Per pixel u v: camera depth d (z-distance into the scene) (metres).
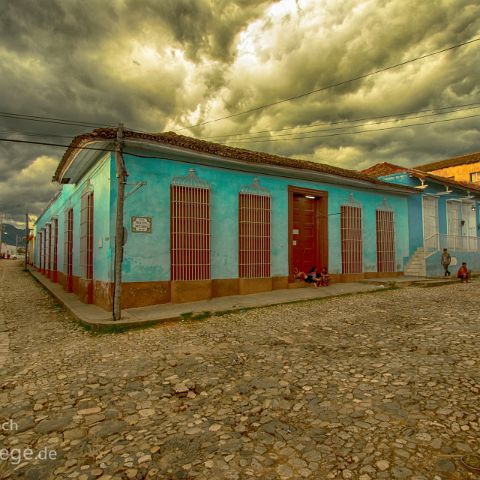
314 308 8.09
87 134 7.66
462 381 3.70
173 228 8.78
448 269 15.30
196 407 3.41
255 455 2.59
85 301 9.61
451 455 2.49
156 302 8.53
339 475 2.33
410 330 5.89
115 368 4.51
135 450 2.69
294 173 11.06
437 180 15.17
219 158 9.27
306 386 3.79
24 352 5.41
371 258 13.59
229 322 6.91
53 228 17.23
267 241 10.56
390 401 3.34
